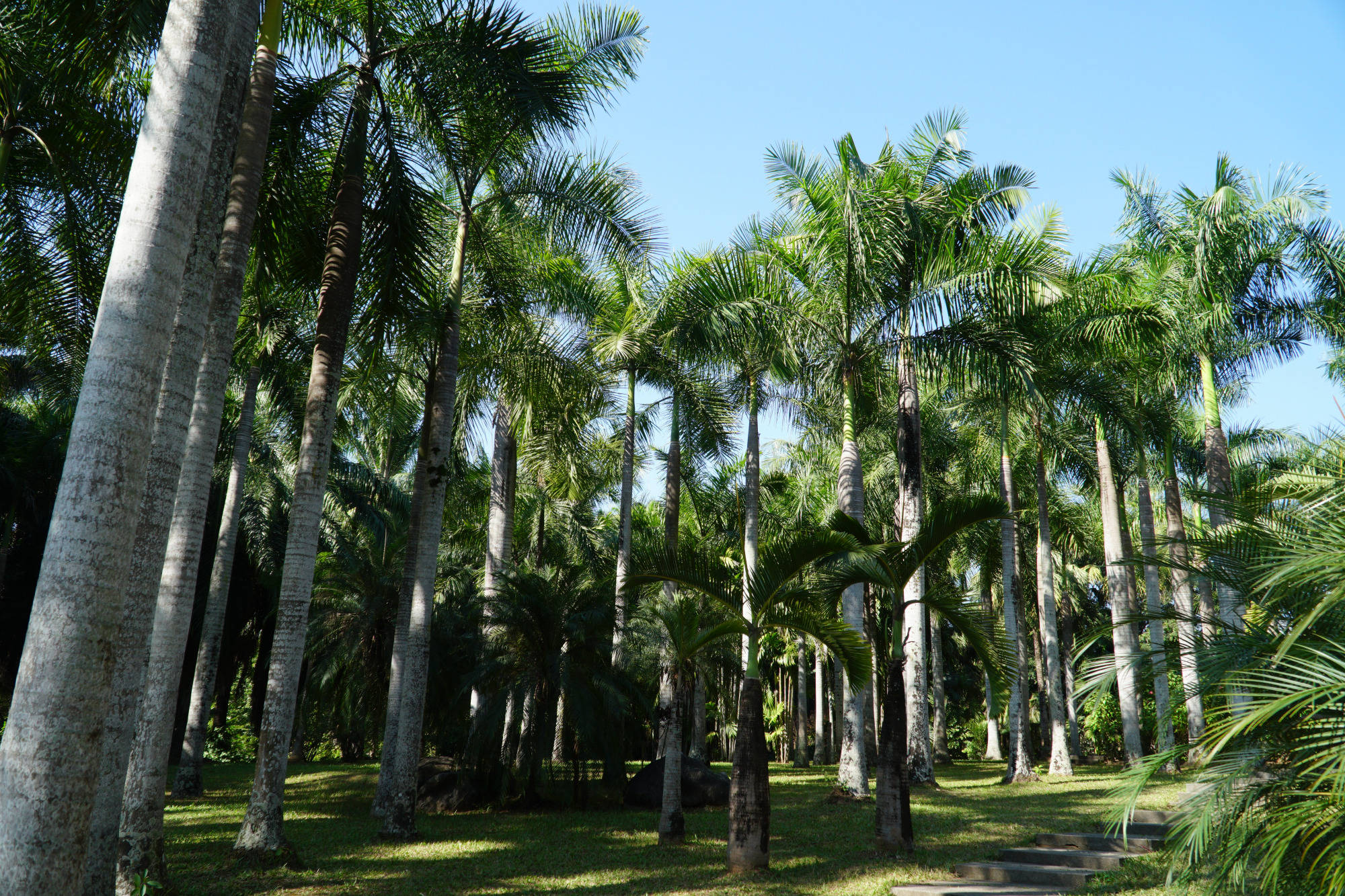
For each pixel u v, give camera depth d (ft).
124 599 15.72
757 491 60.90
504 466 64.03
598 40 42.98
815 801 54.65
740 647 63.93
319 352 35.81
